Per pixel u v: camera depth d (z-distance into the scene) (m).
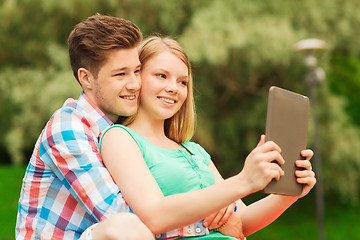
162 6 11.00
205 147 11.59
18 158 11.41
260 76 11.76
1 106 12.22
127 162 1.86
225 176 12.70
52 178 1.97
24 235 1.99
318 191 9.16
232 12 10.83
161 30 11.07
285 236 11.61
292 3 11.84
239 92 12.28
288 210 13.41
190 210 1.68
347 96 15.96
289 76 11.57
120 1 10.98
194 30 10.38
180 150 2.09
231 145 12.15
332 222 12.63
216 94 12.34
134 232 1.64
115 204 1.79
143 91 2.13
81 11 10.73
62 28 11.46
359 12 12.22
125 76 2.05
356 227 12.30
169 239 1.89
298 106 1.88
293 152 1.83
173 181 1.95
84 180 1.85
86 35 2.06
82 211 1.94
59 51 10.79
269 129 1.76
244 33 10.38
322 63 11.98
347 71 15.74
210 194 1.68
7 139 11.22
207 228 1.99
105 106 2.08
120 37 2.02
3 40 12.20
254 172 1.65
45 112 10.41
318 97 12.19
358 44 12.23
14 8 11.46
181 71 2.14
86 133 1.94
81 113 1.97
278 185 1.75
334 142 12.09
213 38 10.16
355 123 15.85
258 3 11.29
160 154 2.00
